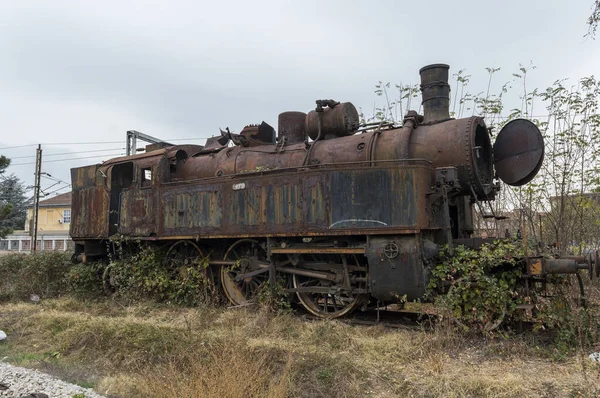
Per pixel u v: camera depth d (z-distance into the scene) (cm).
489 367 527
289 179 771
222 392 430
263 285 827
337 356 555
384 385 491
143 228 994
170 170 1052
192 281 920
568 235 1102
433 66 812
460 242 714
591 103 1046
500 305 607
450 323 614
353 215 700
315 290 761
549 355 550
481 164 779
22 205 4041
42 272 1145
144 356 584
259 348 584
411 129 770
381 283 677
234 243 869
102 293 1095
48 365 602
